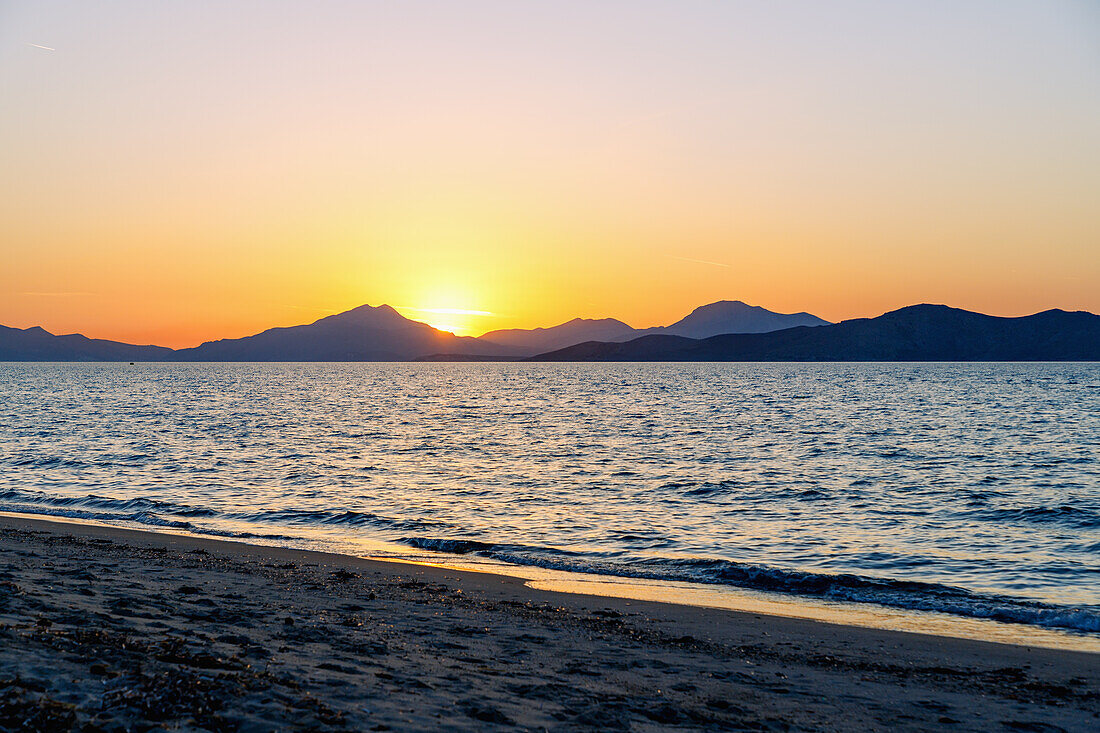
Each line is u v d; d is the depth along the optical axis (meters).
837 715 8.43
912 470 37.94
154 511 25.14
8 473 34.41
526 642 11.02
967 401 100.50
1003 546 21.34
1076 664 11.09
